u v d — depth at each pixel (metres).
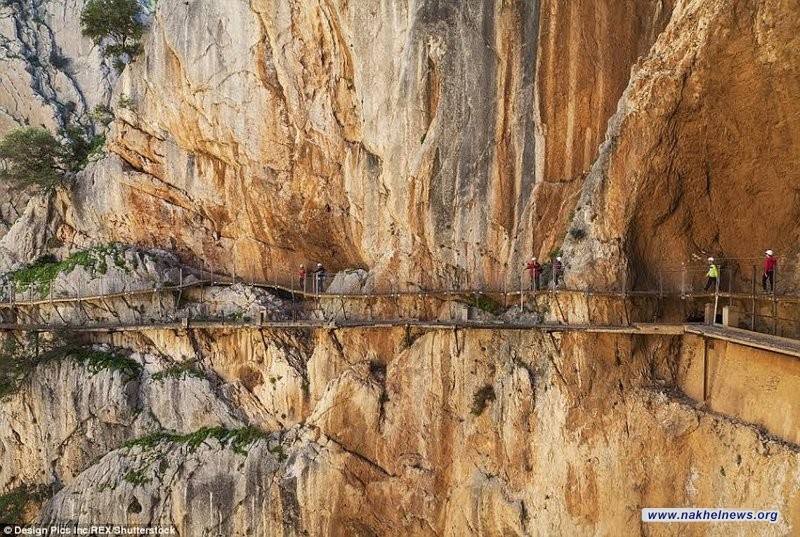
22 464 27.78
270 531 23.09
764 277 17.20
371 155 24.33
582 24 19.80
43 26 49.25
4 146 30.89
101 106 33.97
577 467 19.06
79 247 31.36
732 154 17.72
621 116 18.42
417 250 23.27
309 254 28.81
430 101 21.98
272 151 26.81
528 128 20.98
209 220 29.69
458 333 22.19
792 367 14.48
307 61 25.17
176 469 24.22
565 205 20.94
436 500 22.12
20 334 28.73
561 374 19.70
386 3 22.30
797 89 15.55
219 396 25.95
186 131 28.78
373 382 23.27
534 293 20.72
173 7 27.98
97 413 26.53
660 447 17.84
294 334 26.14
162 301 27.83
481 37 20.95
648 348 19.25
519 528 20.06
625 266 18.94
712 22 15.78
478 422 21.53
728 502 15.64
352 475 22.88
